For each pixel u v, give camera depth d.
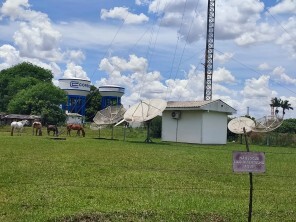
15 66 122.06
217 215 9.95
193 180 15.48
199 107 45.88
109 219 9.26
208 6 62.78
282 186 15.23
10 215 9.12
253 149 38.69
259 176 17.69
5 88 118.69
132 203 10.80
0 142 31.53
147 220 9.33
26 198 10.83
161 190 12.98
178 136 48.84
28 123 76.56
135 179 14.98
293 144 50.81
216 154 28.47
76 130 57.66
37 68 120.88
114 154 24.72
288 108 97.00
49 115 92.00
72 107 117.19
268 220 9.87
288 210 10.98
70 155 22.84
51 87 100.69
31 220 8.80
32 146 28.50
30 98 98.06
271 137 52.03
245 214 10.22
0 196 10.98
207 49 62.59
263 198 12.59
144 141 43.09
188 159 23.61
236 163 8.45
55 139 39.25
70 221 9.03
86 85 118.69
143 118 41.41
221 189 13.85
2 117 90.31
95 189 12.61
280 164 23.73
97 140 41.19
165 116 50.16
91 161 20.25
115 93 118.62
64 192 11.86
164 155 25.58
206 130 47.12
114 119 49.03
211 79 62.88
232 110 48.56
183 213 9.92
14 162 18.39
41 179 14.11
